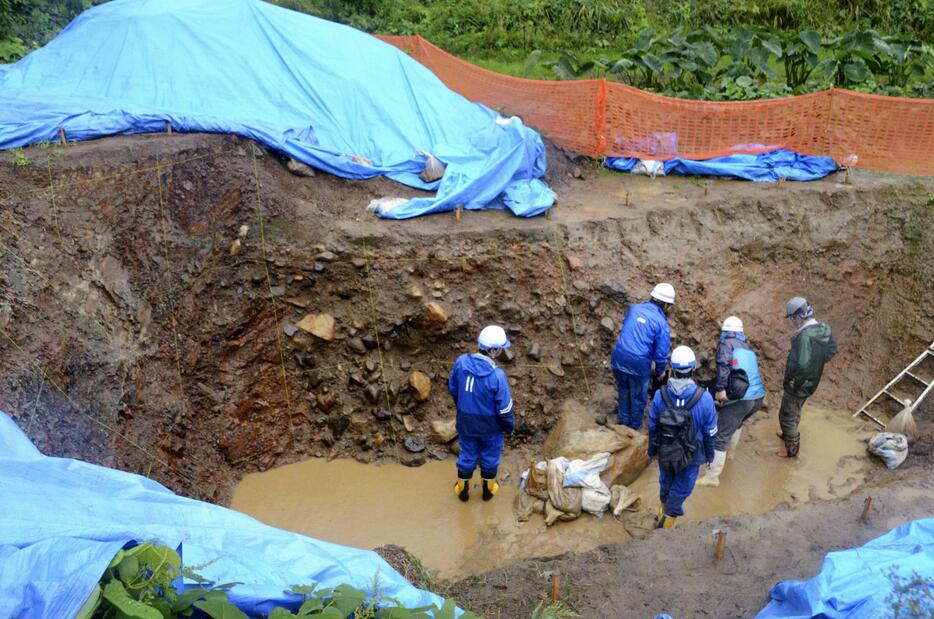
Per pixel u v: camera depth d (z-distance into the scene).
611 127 10.27
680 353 6.21
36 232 6.52
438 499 7.28
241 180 8.09
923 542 4.68
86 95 8.80
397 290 7.97
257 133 8.35
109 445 6.03
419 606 3.44
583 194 9.66
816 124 9.92
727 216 9.28
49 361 5.86
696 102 9.89
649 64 13.16
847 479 7.50
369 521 7.00
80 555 2.91
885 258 9.42
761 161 10.14
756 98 12.37
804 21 17.39
